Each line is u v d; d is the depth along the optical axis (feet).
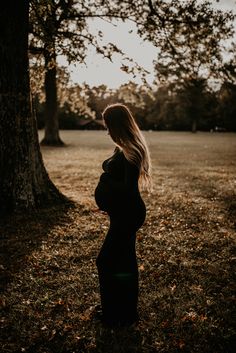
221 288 16.66
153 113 301.84
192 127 268.62
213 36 40.93
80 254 20.24
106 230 24.30
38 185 29.07
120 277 13.04
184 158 77.77
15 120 26.30
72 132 245.45
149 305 15.19
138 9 38.47
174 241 22.48
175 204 32.35
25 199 27.30
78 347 12.69
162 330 13.57
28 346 12.68
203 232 24.35
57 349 12.58
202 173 53.47
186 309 14.96
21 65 25.81
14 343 12.83
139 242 22.26
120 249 12.69
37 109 240.73
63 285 16.85
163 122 301.63
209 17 38.96
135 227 12.41
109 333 13.35
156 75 41.09
